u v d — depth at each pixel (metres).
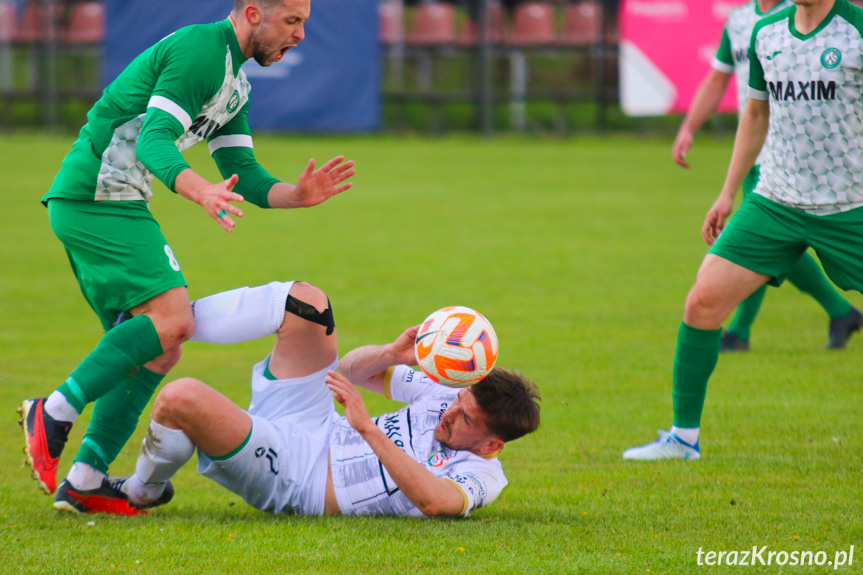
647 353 23.91
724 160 67.06
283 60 67.88
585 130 81.75
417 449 13.10
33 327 26.73
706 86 21.50
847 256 15.08
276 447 12.61
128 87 12.84
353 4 67.81
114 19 63.72
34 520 12.71
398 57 75.56
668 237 41.91
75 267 13.38
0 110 74.12
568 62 79.38
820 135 14.67
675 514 12.98
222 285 31.44
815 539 11.83
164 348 12.70
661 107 70.88
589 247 39.78
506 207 50.34
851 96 14.37
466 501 12.45
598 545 11.65
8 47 72.69
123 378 12.52
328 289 31.58
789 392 20.12
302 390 13.05
